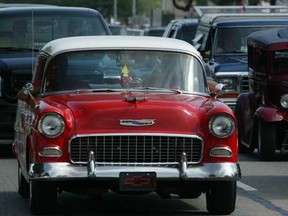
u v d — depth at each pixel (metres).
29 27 47.34
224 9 66.31
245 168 40.81
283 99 43.16
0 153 45.72
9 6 50.66
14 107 44.25
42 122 27.19
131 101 27.59
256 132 45.16
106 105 27.45
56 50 30.17
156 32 102.44
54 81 29.81
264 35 45.38
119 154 27.12
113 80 29.80
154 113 27.36
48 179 26.91
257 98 45.22
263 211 29.77
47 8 48.00
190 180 27.17
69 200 31.80
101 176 26.81
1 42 46.81
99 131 27.11
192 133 27.30
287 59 43.75
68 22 47.62
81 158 27.17
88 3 149.75
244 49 55.72
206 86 30.16
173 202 31.44
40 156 27.17
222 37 55.91
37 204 27.94
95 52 30.22
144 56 30.19
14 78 44.19
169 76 30.02
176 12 161.88
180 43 30.89
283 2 88.62
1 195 33.16
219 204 28.23
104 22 48.22
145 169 26.97
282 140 43.84
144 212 29.48
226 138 27.45
